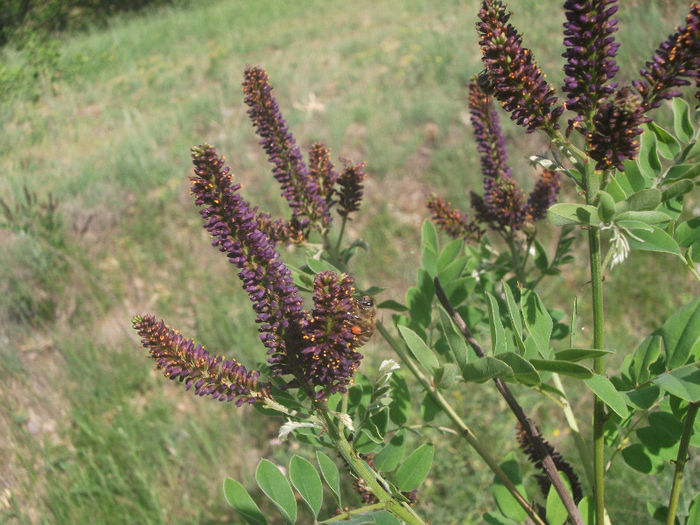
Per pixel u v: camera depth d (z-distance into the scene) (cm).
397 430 172
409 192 687
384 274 596
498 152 210
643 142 147
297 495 399
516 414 159
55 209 692
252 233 132
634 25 670
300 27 1307
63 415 492
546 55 786
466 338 168
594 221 122
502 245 530
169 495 428
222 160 131
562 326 214
